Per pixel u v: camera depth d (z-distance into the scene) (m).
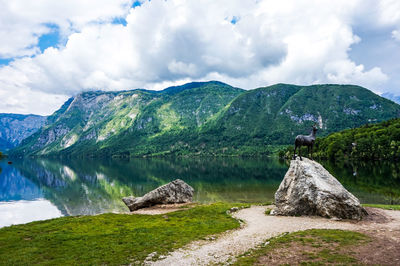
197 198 68.81
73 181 127.62
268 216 34.12
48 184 117.00
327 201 30.09
